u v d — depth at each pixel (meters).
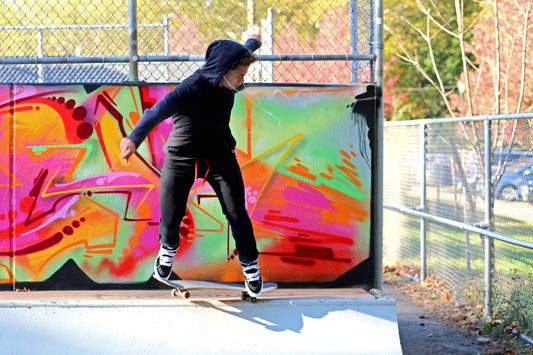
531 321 5.73
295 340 4.68
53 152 5.03
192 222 5.14
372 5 5.27
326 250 5.21
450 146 7.64
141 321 4.66
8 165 5.01
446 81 23.61
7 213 5.03
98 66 6.29
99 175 5.05
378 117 5.21
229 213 4.50
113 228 5.08
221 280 5.18
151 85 5.05
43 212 5.05
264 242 5.17
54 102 5.01
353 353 4.66
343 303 4.78
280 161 5.15
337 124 5.18
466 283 7.16
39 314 4.62
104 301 4.68
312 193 5.18
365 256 5.25
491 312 6.46
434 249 8.32
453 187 7.58
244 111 5.12
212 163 4.37
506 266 6.19
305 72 6.01
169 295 4.93
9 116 5.00
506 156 6.17
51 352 4.57
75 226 5.07
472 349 5.66
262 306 4.75
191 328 4.67
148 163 5.08
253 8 5.73
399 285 8.51
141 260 5.11
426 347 5.75
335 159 5.19
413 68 23.47
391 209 9.93
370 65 5.29
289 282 5.21
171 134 4.35
